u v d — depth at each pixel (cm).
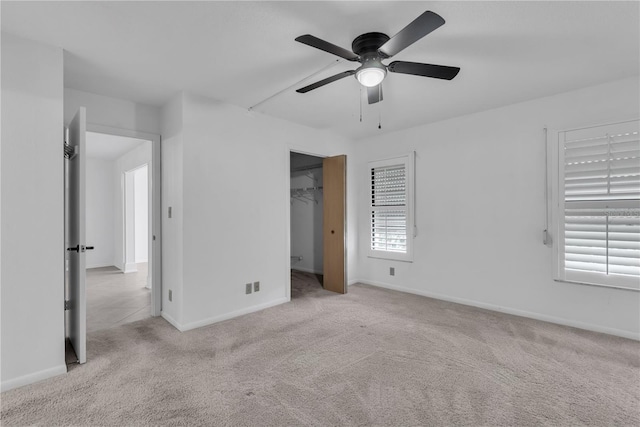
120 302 396
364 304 375
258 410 176
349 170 478
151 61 241
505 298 343
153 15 184
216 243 320
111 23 192
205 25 195
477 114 363
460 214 378
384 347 257
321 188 573
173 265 315
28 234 206
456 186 381
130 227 606
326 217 447
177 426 163
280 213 381
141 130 328
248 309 344
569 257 303
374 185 471
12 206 200
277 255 376
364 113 365
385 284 456
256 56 234
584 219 295
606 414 172
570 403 182
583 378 209
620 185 278
